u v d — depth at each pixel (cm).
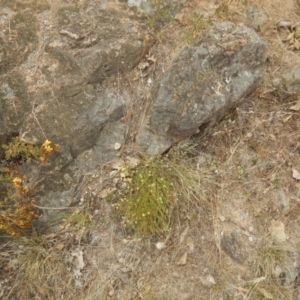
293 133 200
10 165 174
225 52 185
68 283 176
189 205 185
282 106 203
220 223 185
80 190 183
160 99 179
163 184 178
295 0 218
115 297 176
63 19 183
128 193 182
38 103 175
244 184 191
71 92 179
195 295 177
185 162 190
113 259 180
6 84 173
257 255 181
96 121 182
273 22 213
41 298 175
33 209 178
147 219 176
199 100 182
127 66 188
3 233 177
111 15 189
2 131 171
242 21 205
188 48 184
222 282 178
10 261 177
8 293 174
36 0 183
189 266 180
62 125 177
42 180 178
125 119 188
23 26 179
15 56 175
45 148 166
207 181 188
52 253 178
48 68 178
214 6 203
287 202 190
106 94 185
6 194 174
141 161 185
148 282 178
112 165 185
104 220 183
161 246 181
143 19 193
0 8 178
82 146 182
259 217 187
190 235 183
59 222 182
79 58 181
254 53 190
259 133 199
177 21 197
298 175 194
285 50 209
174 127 184
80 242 181
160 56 190
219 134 196
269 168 195
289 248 183
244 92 192
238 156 195
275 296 176
